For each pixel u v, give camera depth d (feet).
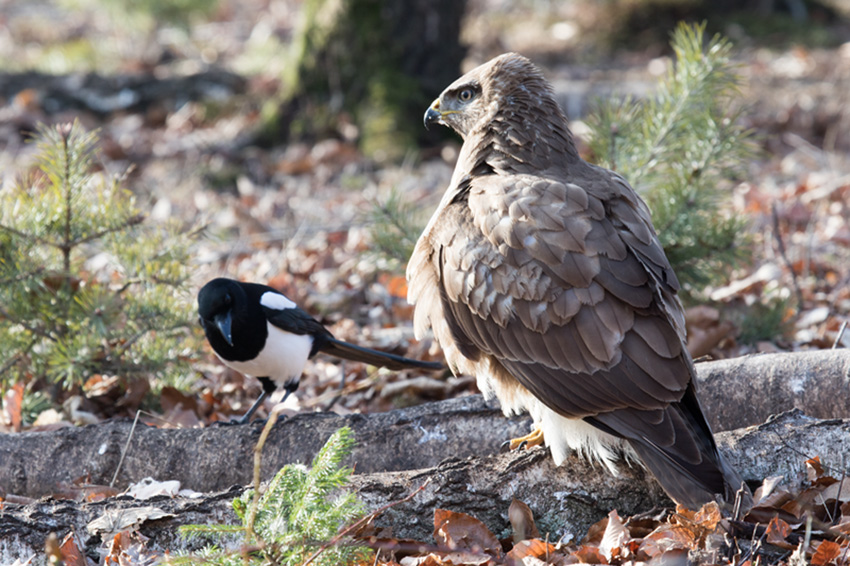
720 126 36.70
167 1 105.81
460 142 74.84
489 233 24.54
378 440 27.20
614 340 22.94
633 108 37.93
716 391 27.27
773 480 23.36
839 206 53.98
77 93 84.79
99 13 128.57
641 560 21.50
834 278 44.75
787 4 110.42
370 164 69.97
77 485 27.53
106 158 72.23
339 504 20.04
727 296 41.65
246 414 33.19
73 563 22.30
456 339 25.73
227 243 55.47
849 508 22.77
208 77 87.86
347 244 54.39
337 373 38.96
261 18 127.24
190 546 23.12
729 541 21.59
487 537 23.06
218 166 70.44
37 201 34.01
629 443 23.63
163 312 34.47
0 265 32.71
